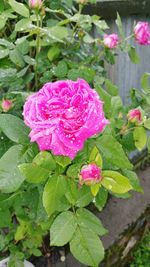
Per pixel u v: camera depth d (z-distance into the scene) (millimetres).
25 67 368
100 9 492
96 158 241
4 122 246
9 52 325
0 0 356
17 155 243
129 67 588
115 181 237
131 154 628
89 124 209
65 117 210
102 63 441
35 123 207
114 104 298
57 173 236
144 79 338
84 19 364
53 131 205
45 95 221
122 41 380
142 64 617
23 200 305
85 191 255
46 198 231
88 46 418
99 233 252
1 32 398
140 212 539
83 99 214
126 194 293
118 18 373
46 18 412
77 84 223
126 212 535
